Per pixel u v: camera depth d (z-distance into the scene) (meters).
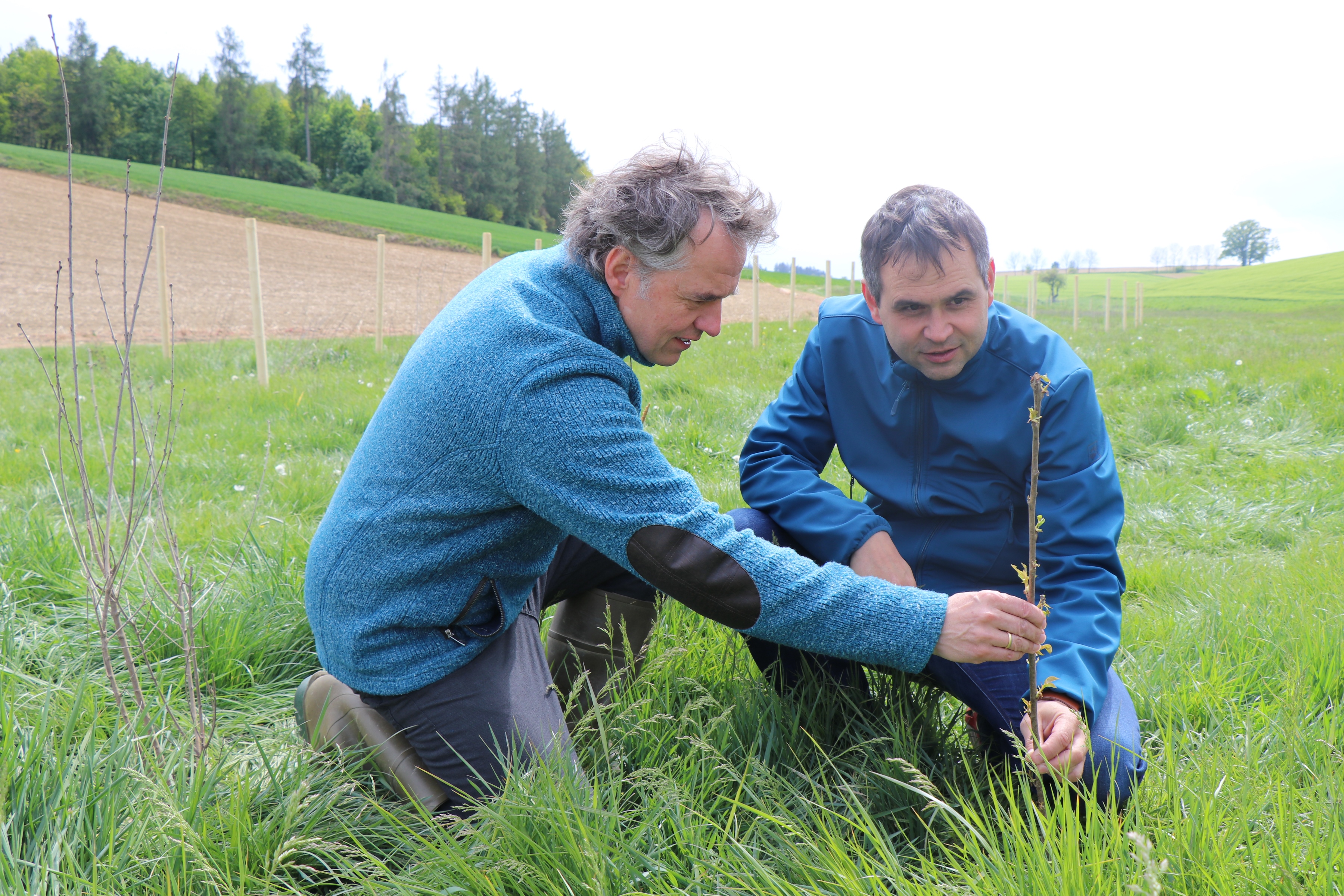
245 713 2.19
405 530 1.61
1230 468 5.35
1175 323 31.70
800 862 1.44
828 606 1.52
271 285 26.48
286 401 6.84
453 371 1.53
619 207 1.50
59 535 3.06
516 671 1.77
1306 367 9.31
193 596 2.28
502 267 1.72
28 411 6.14
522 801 1.52
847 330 2.13
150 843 1.52
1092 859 1.28
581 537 1.57
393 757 1.75
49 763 1.59
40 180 41.91
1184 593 3.03
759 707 1.97
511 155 100.94
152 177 51.75
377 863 1.46
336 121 99.69
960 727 1.98
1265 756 1.75
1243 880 1.30
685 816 1.57
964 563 2.07
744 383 8.16
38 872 1.37
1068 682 1.55
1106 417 6.56
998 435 1.92
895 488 2.12
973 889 1.30
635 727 1.80
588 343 1.54
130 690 2.20
